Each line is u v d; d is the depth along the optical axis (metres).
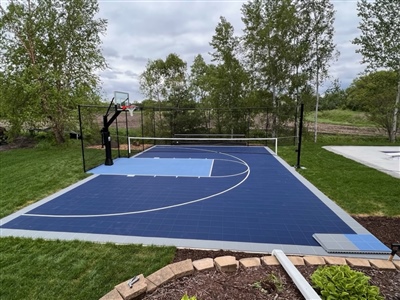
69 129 13.24
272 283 2.38
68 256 3.25
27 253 3.33
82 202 5.42
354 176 7.27
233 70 14.06
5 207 5.11
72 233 3.98
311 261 2.80
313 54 13.48
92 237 3.84
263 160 9.98
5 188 6.38
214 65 15.82
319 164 8.98
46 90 11.93
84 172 7.98
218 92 14.38
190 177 7.49
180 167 8.84
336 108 25.97
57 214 4.77
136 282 2.42
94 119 13.66
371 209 4.87
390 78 14.00
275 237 3.82
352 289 2.09
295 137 13.59
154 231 4.03
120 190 6.25
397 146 13.15
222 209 4.97
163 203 5.32
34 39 11.67
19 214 4.78
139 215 4.70
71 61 12.81
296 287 2.32
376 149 12.20
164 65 16.97
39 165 8.84
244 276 2.55
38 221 4.45
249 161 9.82
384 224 4.21
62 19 12.37
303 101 13.70
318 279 2.24
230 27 13.75
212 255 3.29
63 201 5.48
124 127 17.55
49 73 11.62
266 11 13.20
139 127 17.34
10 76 11.54
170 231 4.03
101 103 13.65
